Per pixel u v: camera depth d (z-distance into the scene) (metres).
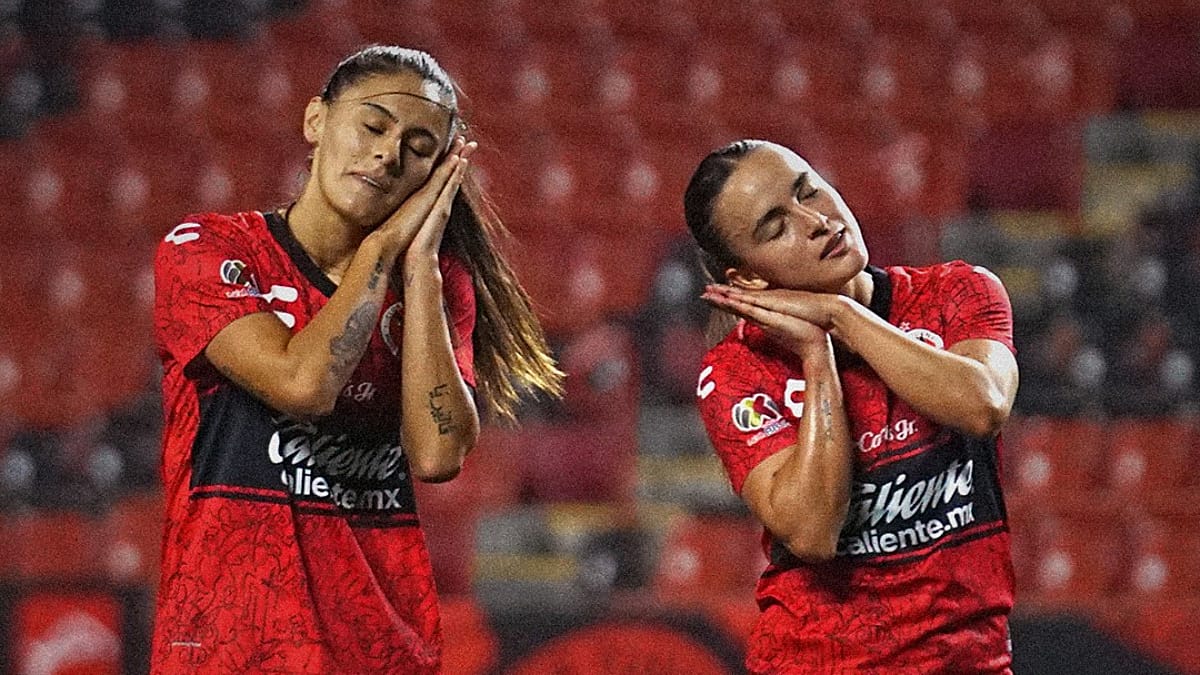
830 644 13.09
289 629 11.93
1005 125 50.44
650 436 39.62
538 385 13.94
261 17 55.47
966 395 12.30
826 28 55.03
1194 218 45.88
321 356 11.59
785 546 12.98
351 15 55.72
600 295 44.09
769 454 12.99
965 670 12.99
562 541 36.78
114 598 25.50
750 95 53.22
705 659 24.80
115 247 46.38
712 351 13.78
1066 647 25.00
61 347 43.62
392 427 12.50
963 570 12.94
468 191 13.29
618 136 49.19
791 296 12.61
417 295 12.11
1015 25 55.34
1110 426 37.72
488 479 37.47
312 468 12.16
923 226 46.41
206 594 11.90
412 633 12.46
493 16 55.78
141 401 41.72
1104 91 52.94
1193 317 42.97
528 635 24.94
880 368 12.40
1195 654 24.83
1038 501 36.28
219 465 12.04
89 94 52.75
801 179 12.87
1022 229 47.91
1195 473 37.50
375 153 12.05
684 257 42.56
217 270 12.06
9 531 35.88
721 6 56.16
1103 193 50.03
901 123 50.31
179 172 49.12
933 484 12.88
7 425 40.72
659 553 35.56
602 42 53.91
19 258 46.03
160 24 54.88
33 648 25.30
